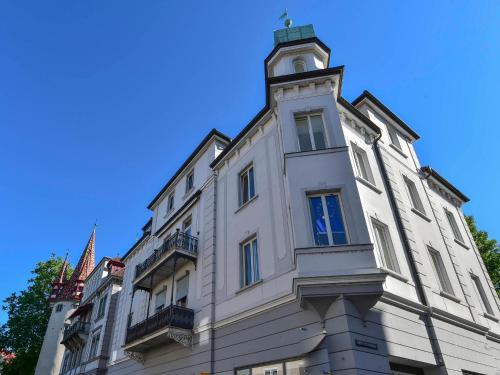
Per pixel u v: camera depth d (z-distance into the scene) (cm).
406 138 1742
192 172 1928
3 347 3775
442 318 1091
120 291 2303
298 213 977
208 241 1472
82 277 4166
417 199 1487
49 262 4409
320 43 1455
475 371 1103
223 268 1331
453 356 1036
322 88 1251
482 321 1320
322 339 809
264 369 966
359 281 831
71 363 2841
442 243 1420
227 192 1508
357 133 1345
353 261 868
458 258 1477
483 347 1223
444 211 1662
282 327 961
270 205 1209
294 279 850
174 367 1339
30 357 3762
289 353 903
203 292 1359
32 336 3909
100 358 2167
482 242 2398
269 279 1084
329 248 895
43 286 4225
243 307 1138
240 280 1220
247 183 1440
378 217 1140
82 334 2611
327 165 1060
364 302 832
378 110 1609
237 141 1522
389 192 1293
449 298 1210
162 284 1719
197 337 1276
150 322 1424
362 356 765
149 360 1541
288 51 1446
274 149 1302
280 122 1203
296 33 1566
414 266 1134
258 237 1209
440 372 975
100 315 2527
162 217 2091
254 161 1400
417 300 1057
